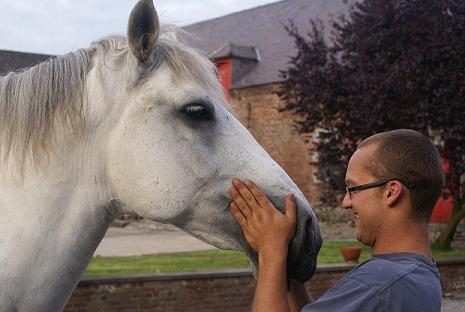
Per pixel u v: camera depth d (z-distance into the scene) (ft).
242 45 78.18
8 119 7.25
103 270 26.05
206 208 7.45
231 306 23.86
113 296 21.50
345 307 5.38
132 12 7.08
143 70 7.39
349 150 35.58
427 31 32.71
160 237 51.44
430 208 5.84
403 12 33.27
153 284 22.29
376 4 34.55
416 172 5.68
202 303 23.24
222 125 7.58
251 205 7.02
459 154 33.99
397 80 32.35
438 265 29.04
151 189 7.29
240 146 7.56
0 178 7.21
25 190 7.12
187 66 7.52
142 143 7.31
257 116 67.36
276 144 64.85
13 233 6.98
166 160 7.30
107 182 7.53
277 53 71.26
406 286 5.36
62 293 7.33
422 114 32.55
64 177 7.27
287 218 6.97
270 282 6.31
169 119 7.36
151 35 7.20
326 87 35.04
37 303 7.09
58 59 7.57
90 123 7.39
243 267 27.35
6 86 7.41
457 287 29.53
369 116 32.83
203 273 23.34
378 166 5.82
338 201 41.83
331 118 36.27
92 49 7.77
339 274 26.58
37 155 7.16
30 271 7.00
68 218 7.32
